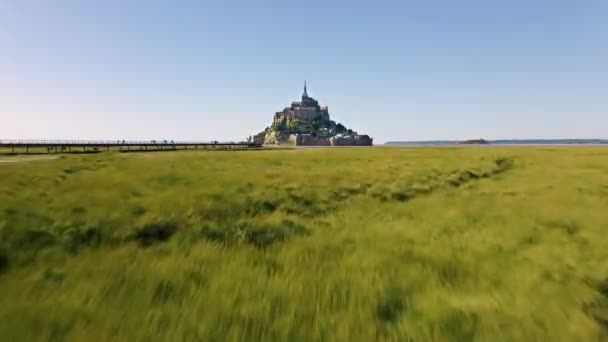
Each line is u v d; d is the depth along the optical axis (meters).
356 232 8.53
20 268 5.93
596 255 6.75
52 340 3.81
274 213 10.42
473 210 11.16
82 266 5.97
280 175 18.72
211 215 9.70
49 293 4.94
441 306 4.59
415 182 17.66
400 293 5.11
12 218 8.20
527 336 3.93
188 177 16.47
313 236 8.16
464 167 25.55
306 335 3.98
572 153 51.81
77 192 11.73
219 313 4.41
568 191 14.95
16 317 4.20
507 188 16.58
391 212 11.10
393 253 6.81
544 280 5.48
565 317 4.30
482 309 4.46
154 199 11.00
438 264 6.19
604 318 4.42
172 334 3.94
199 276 5.62
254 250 7.02
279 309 4.58
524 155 45.78
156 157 33.81
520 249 7.16
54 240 7.25
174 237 7.78
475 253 6.87
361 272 5.86
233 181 15.73
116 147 75.94
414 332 4.03
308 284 5.34
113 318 4.26
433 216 10.39
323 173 19.98
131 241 7.52
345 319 4.34
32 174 15.62
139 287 5.12
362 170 22.30
